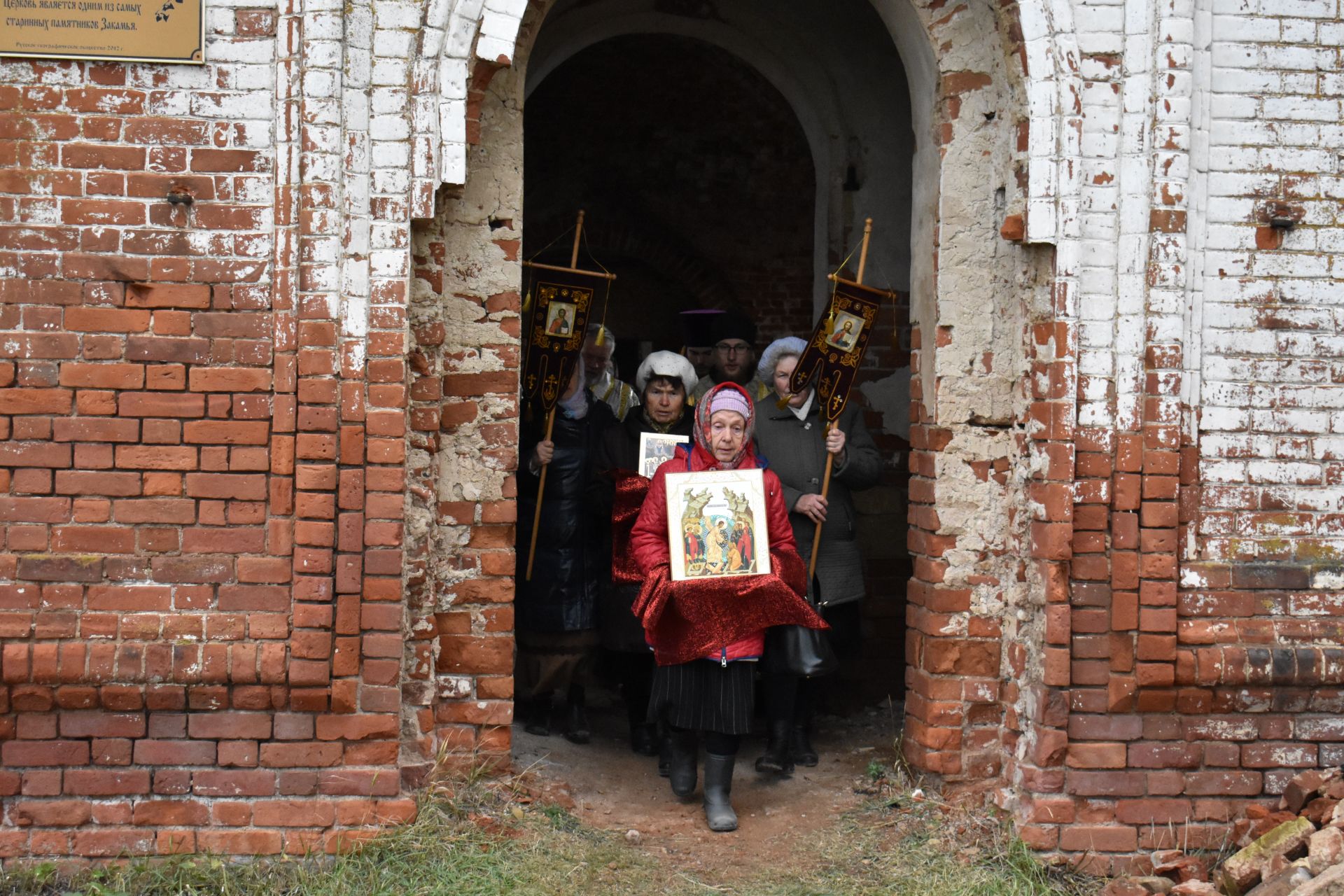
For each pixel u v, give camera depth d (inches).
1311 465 180.4
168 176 164.4
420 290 173.5
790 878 167.6
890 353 268.4
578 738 215.0
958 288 185.9
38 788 162.9
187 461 165.0
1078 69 174.1
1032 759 178.7
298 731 165.9
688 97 382.0
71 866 162.9
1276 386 180.1
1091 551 175.9
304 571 164.2
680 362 211.2
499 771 180.1
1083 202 175.0
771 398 216.8
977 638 187.2
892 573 260.7
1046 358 177.2
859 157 277.0
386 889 156.9
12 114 162.6
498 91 177.9
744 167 396.2
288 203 164.2
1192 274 178.2
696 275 403.9
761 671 198.7
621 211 402.6
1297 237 179.9
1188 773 177.6
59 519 163.8
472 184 177.3
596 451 211.9
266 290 165.8
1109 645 176.1
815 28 274.7
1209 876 168.9
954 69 184.2
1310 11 179.3
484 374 178.4
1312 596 180.1
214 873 160.4
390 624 166.7
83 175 163.5
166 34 163.6
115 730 163.5
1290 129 179.5
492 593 179.3
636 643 203.0
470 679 178.9
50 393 163.5
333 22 162.9
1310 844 153.5
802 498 202.4
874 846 176.1
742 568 176.9
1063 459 174.6
